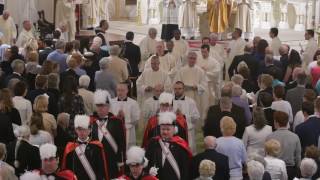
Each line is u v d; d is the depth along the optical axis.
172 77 34.59
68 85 24.12
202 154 19.78
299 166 21.58
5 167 18.30
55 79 25.67
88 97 25.97
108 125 20.28
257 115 22.73
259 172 18.67
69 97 23.89
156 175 18.84
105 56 34.62
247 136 22.73
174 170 19.34
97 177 18.75
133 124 25.64
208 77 35.12
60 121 21.88
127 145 25.39
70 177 17.41
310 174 19.58
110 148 20.16
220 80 35.91
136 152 17.34
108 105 20.50
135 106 25.64
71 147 18.88
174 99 26.67
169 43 36.44
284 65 36.41
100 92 20.52
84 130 18.80
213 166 18.38
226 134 21.20
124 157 20.47
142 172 17.55
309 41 43.06
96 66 33.31
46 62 28.52
